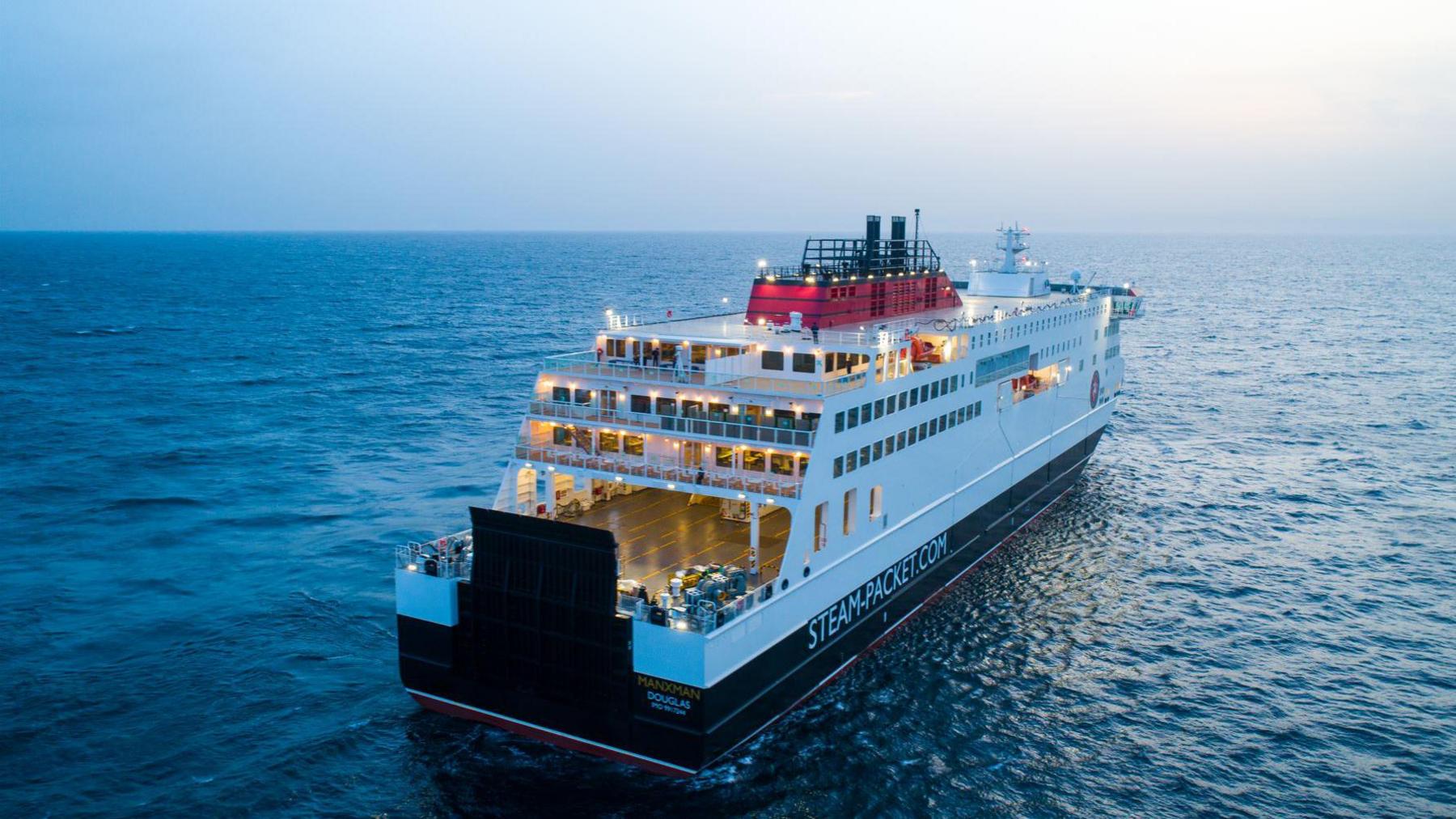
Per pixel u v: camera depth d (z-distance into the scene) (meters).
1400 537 72.62
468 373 142.88
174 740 44.59
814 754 43.84
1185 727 46.38
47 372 141.00
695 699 40.09
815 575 46.78
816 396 46.12
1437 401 124.38
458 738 45.16
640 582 46.31
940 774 42.47
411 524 75.38
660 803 40.38
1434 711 47.75
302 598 60.53
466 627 45.31
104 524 74.44
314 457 94.94
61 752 43.41
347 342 175.50
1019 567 66.12
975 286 89.31
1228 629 56.75
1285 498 82.19
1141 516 77.06
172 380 136.50
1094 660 52.97
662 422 49.34
